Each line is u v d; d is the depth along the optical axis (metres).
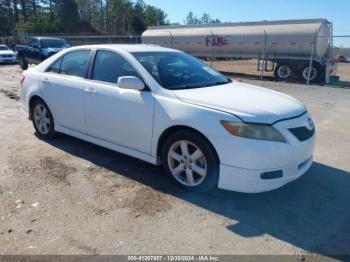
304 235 3.28
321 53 17.17
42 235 3.18
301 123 3.84
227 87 4.51
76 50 5.29
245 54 19.83
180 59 5.01
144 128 4.23
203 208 3.71
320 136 6.63
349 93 12.89
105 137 4.79
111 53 4.77
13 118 7.32
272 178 3.59
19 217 3.46
